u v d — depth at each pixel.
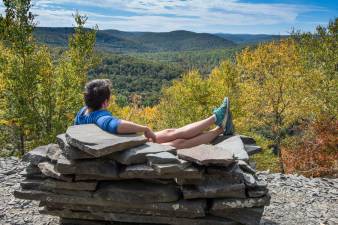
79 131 4.75
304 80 25.41
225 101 5.82
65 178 4.64
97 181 4.65
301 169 20.36
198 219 4.64
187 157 4.45
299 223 6.08
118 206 4.71
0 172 8.50
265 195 4.58
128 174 4.41
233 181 4.50
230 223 4.61
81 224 4.98
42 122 21.70
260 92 25.61
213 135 5.77
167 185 4.60
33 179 5.07
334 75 26.11
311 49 27.14
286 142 25.42
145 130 5.02
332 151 19.97
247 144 6.22
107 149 4.34
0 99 21.34
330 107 23.75
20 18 19.91
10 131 23.66
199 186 4.44
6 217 6.00
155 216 4.70
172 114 25.30
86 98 5.11
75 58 21.39
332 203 7.12
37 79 21.03
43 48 21.41
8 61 20.45
